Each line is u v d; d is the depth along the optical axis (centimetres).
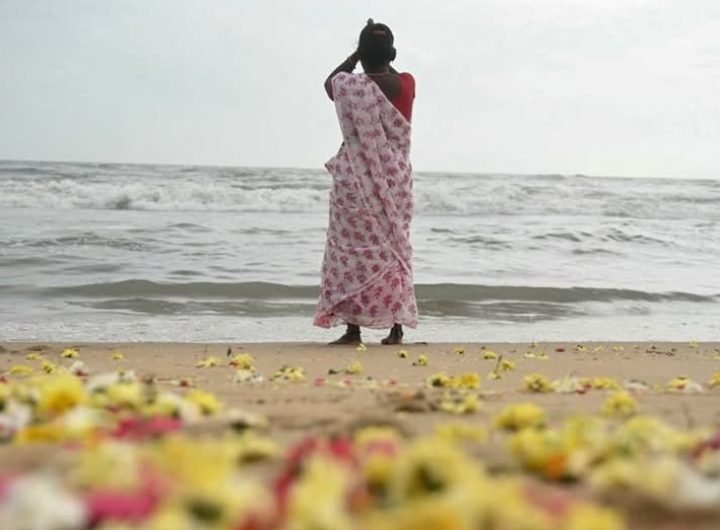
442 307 1185
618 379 621
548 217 2639
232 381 550
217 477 199
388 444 244
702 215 2862
